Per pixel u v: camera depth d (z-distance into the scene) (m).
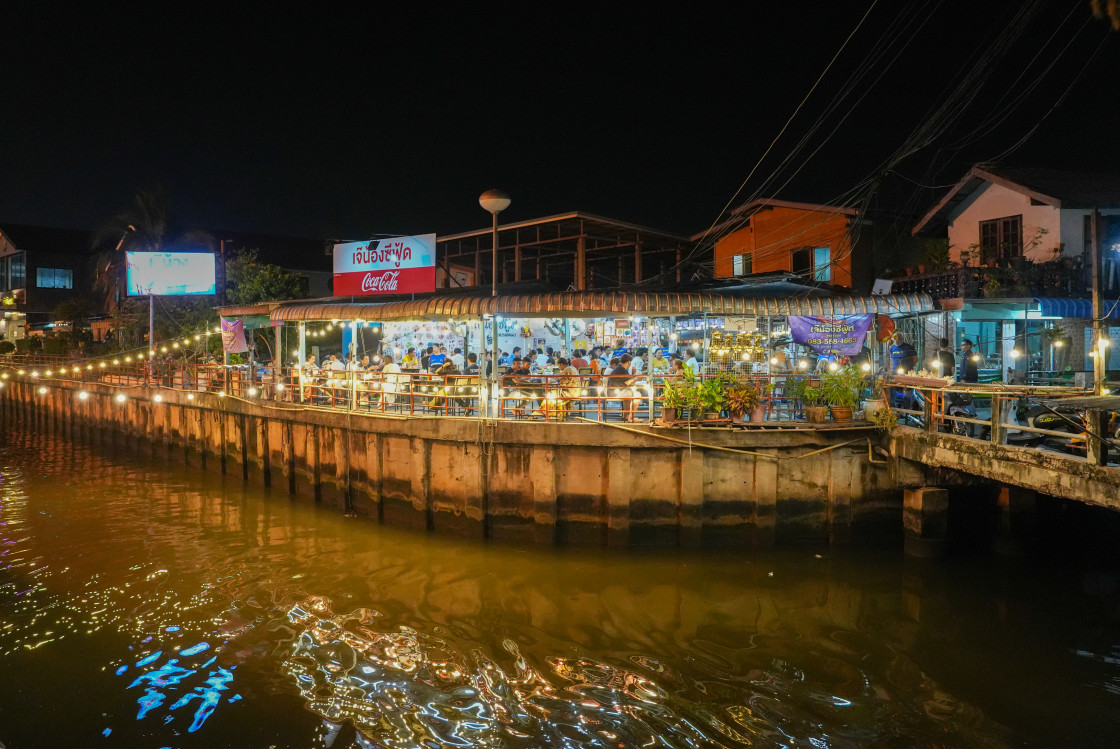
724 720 8.78
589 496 14.38
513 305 15.40
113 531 16.58
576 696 9.34
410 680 9.77
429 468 15.82
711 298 15.34
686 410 14.31
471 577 13.18
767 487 13.86
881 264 25.50
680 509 14.02
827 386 14.41
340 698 9.39
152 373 28.56
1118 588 12.29
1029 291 19.84
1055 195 20.92
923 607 11.67
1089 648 10.33
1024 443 13.11
